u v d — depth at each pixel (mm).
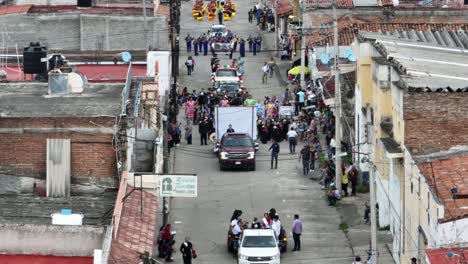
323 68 109312
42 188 63344
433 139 70312
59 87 70000
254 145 95562
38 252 53688
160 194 62969
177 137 100250
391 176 74812
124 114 63469
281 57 130500
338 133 86188
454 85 71812
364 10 114125
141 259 55562
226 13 148125
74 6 103188
